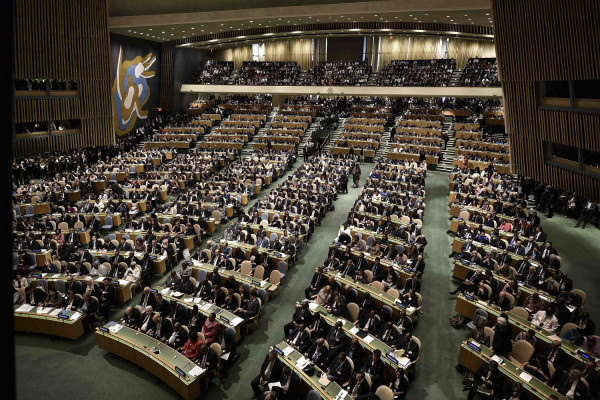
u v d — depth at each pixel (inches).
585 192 481.4
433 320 444.5
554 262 490.6
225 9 986.7
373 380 324.8
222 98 1697.8
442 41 1557.6
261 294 458.6
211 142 1273.4
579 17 419.2
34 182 939.3
